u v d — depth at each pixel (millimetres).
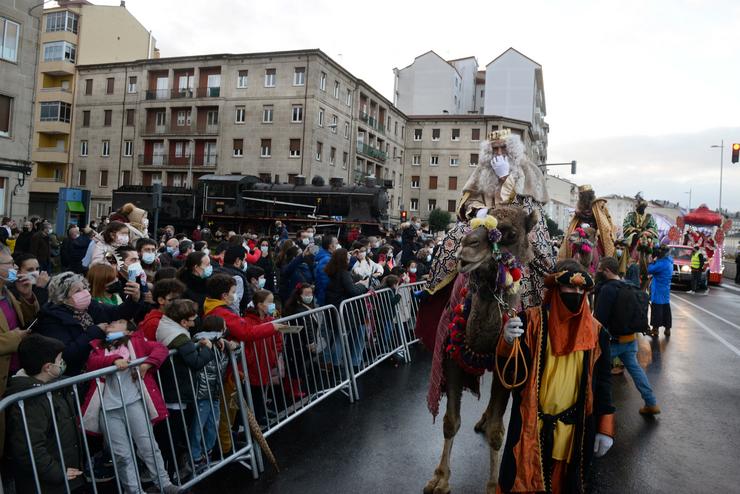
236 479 4551
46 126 52188
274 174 44812
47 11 52719
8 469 3848
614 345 6383
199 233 23469
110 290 5484
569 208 94688
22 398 3266
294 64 44531
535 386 3479
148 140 49938
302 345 6469
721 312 15695
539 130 79000
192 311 4539
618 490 4445
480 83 77812
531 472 3387
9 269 4734
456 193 62031
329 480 4523
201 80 48219
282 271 9008
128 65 50438
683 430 5855
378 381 7570
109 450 4000
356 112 50656
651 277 11805
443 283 4426
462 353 3783
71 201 25828
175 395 4520
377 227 30344
